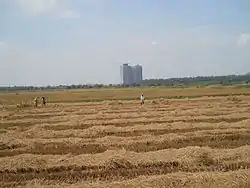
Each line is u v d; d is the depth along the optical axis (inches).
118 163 703.1
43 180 629.0
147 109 1888.5
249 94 3326.8
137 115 1583.4
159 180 568.1
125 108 2007.9
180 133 1060.5
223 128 1144.8
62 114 1814.7
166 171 669.9
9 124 1480.1
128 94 4188.0
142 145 919.7
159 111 1748.3
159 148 879.1
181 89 5049.2
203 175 579.8
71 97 3932.1
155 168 692.7
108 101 2738.7
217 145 900.6
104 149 881.5
